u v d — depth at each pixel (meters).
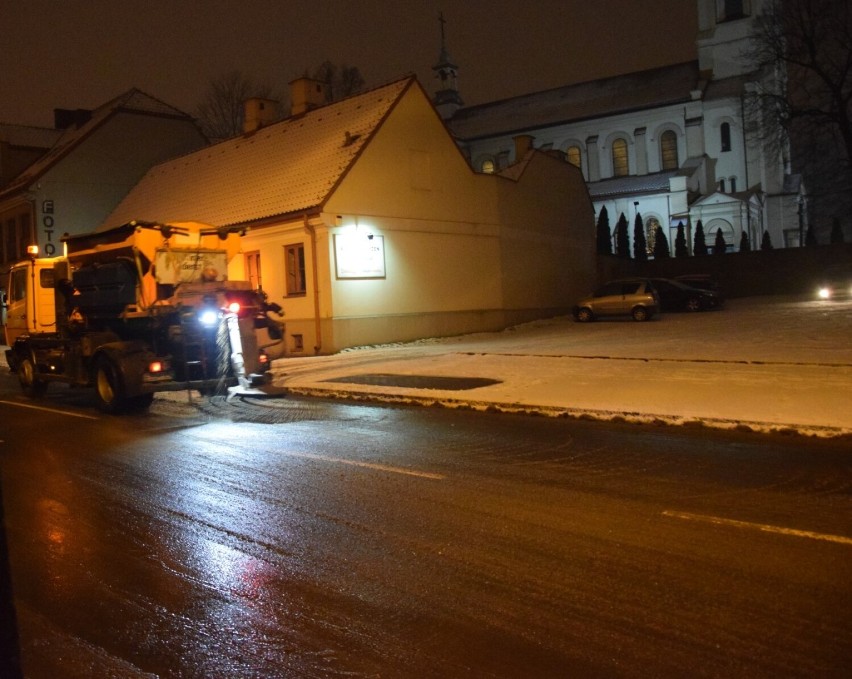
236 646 4.36
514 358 18.38
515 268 31.31
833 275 46.44
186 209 28.95
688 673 3.82
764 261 47.94
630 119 69.62
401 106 25.48
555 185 35.34
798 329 22.86
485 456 8.80
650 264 50.38
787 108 49.06
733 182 66.31
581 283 38.06
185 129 38.94
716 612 4.51
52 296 16.33
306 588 5.14
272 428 11.31
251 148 29.64
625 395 12.20
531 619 4.52
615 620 4.45
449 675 3.92
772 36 48.81
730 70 69.38
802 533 5.82
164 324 13.23
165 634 4.54
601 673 3.86
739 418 10.01
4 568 2.82
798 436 9.26
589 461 8.38
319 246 23.11
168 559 5.80
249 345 13.80
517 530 6.13
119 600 5.06
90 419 12.85
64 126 44.50
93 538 6.35
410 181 25.72
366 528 6.34
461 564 5.45
